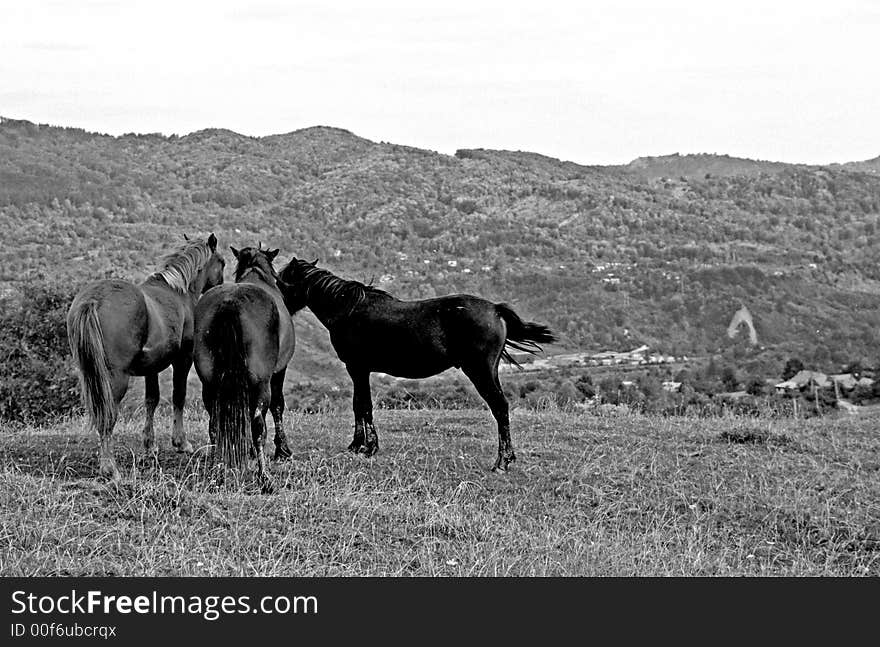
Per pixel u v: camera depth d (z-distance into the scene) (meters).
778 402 22.41
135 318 10.09
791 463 12.92
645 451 13.17
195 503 9.16
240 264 12.17
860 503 11.21
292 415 16.22
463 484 10.88
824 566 9.30
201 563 7.91
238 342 9.66
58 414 15.76
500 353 11.79
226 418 9.66
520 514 10.16
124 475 10.30
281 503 9.43
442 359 11.70
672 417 17.00
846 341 87.38
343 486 10.41
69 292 16.59
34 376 15.65
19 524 8.38
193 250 11.70
